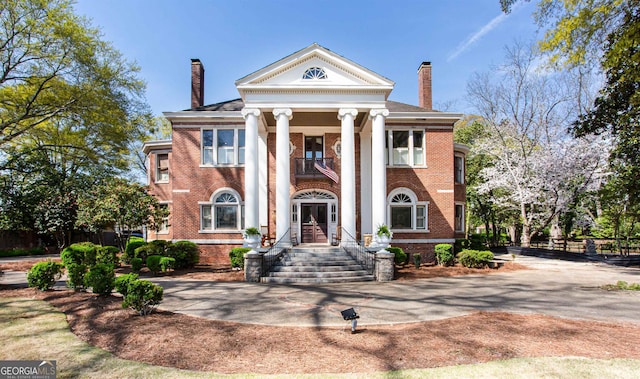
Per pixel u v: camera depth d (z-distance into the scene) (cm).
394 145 2203
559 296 1150
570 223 3672
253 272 1487
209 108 2255
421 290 1269
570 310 958
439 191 2186
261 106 1842
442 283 1426
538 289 1281
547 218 3009
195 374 547
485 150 3341
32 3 1894
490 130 3375
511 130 3153
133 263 1695
